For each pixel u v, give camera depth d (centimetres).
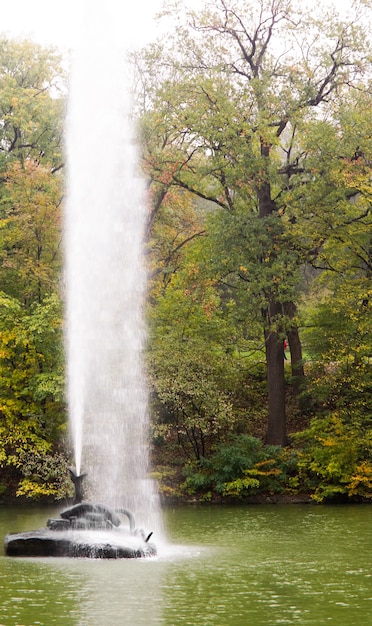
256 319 3225
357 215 3344
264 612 1207
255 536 2089
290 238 3197
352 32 3156
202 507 2906
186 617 1174
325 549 1853
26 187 3262
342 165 3059
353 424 3173
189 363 3194
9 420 3091
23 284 3306
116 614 1191
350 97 3262
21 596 1320
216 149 3219
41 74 4003
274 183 3192
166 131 3278
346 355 3198
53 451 3159
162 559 1700
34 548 1727
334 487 3009
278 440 3325
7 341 3044
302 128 3127
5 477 3253
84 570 1553
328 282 3628
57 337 3109
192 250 3606
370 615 1188
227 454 3102
